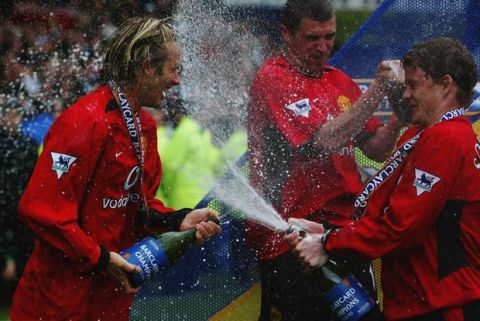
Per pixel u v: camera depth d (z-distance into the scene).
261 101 9.45
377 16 9.92
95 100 7.87
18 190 13.48
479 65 10.03
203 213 8.68
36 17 14.39
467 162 7.64
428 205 7.58
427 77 7.85
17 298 8.20
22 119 13.73
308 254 8.20
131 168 7.99
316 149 9.27
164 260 8.19
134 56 7.98
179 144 11.69
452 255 7.71
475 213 7.72
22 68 14.05
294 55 9.46
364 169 9.86
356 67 9.92
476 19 9.99
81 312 8.07
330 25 9.30
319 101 9.42
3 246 13.55
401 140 8.36
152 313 9.85
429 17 9.98
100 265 7.78
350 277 8.33
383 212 8.02
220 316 9.88
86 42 14.46
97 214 8.00
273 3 10.80
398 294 7.92
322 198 9.35
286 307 9.29
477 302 7.71
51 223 7.61
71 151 7.64
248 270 9.85
